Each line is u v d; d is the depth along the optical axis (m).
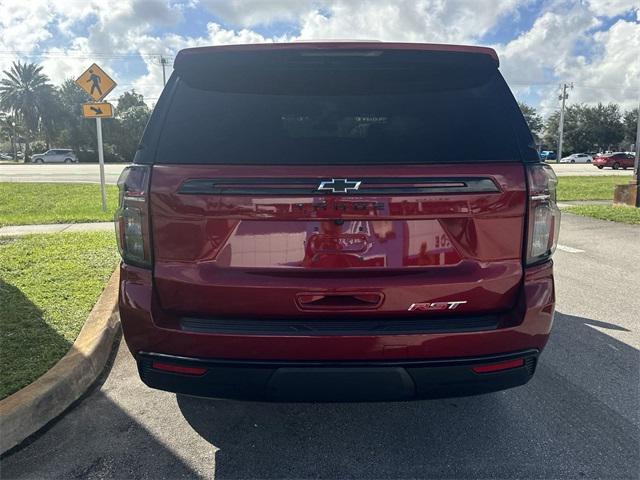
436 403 3.17
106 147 69.19
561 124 57.69
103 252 6.69
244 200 2.21
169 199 2.24
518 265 2.32
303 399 2.28
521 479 2.45
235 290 2.23
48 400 2.94
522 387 3.35
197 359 2.25
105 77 10.44
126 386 3.39
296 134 2.37
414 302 2.25
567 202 13.45
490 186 2.25
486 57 2.50
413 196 2.22
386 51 2.45
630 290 5.55
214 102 2.45
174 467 2.54
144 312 2.29
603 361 3.75
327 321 2.26
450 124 2.40
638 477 2.45
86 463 2.57
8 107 70.00
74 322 4.10
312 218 2.21
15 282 5.21
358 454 2.65
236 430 2.88
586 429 2.86
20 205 12.66
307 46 2.44
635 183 11.95
